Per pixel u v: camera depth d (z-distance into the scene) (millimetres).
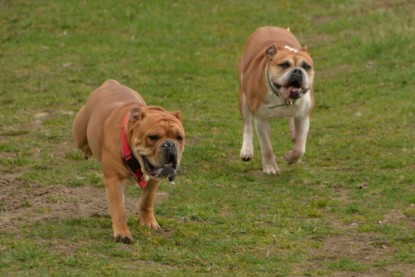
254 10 25516
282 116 13109
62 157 13648
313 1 26156
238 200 11836
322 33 23500
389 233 10508
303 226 10734
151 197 10172
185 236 10016
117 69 19938
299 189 12570
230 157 14320
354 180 12969
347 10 24938
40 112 16484
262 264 9180
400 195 12117
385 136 15266
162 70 20109
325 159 14219
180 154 9156
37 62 20156
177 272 8711
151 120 9039
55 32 23031
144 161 9109
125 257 9094
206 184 12617
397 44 20609
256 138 15648
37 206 11016
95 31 23281
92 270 8562
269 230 10461
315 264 9359
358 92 18266
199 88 18906
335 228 10734
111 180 9539
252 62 13508
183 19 24609
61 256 8953
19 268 8578
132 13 24781
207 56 21672
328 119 16688
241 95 14031
